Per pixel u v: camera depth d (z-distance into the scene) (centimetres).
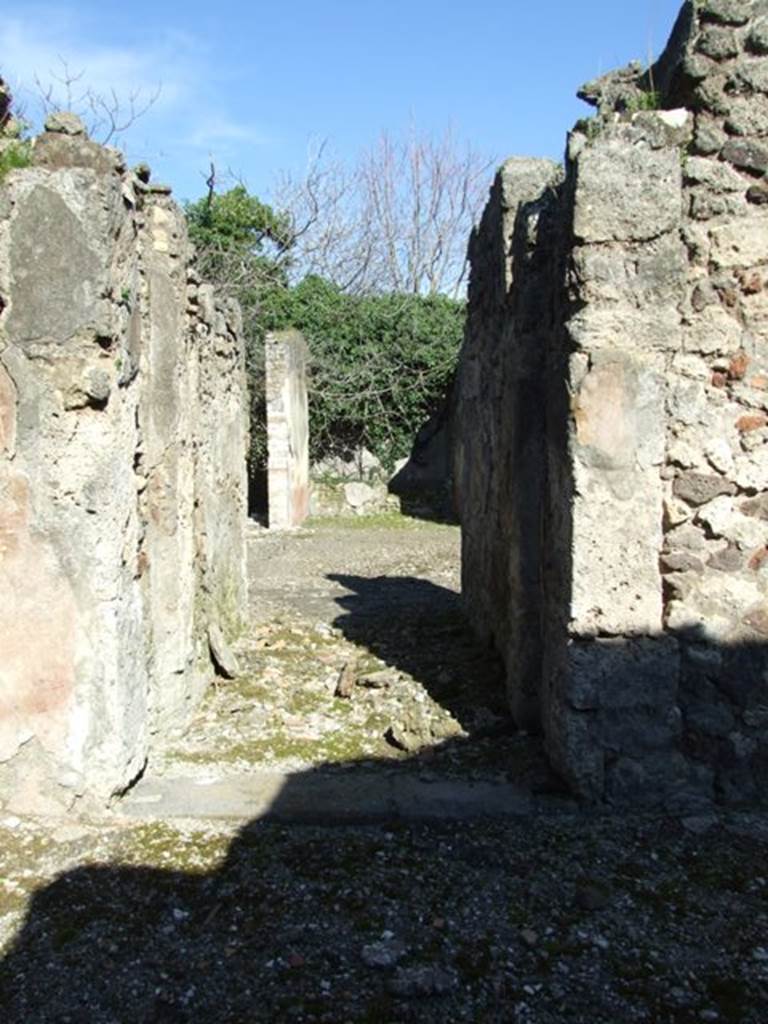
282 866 308
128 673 352
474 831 333
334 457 1639
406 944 267
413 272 2612
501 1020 238
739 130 340
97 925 278
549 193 443
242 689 508
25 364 323
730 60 339
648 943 269
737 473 349
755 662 354
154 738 417
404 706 479
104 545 332
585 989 250
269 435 1334
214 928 276
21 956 265
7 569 330
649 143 337
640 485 345
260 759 401
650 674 349
